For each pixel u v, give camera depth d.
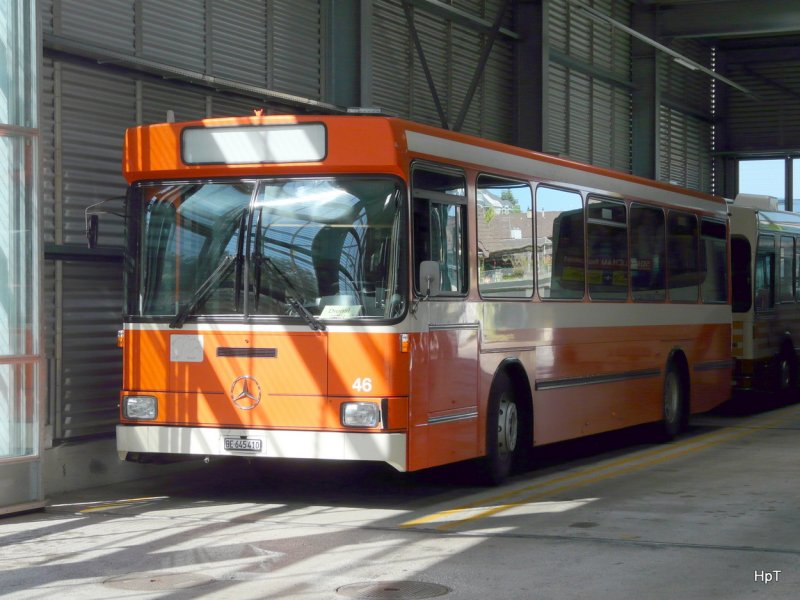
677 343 16.53
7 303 10.61
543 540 9.14
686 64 25.55
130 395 10.80
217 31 14.52
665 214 16.25
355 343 10.12
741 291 20.80
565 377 13.24
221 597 7.30
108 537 9.30
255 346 10.38
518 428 12.52
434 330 10.58
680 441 16.58
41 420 10.70
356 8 17.09
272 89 15.54
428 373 10.47
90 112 12.56
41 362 10.73
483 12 21.25
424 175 10.55
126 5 13.06
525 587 7.58
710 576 7.92
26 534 9.45
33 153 10.76
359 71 17.08
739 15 27.19
